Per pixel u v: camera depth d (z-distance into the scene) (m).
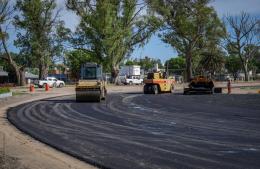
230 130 15.95
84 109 25.88
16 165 10.48
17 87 67.50
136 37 71.12
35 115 23.00
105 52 69.25
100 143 13.78
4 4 70.06
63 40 72.25
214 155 11.45
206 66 104.81
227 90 46.69
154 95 40.06
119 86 64.75
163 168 10.20
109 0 68.75
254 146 12.63
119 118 20.67
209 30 86.88
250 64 134.38
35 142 14.41
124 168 10.29
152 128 16.91
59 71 122.44
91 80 31.38
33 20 74.19
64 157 11.87
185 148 12.52
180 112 23.08
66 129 17.25
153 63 145.00
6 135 15.88
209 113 22.33
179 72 155.88
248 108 24.95
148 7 71.50
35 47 74.00
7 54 74.00
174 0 84.62
